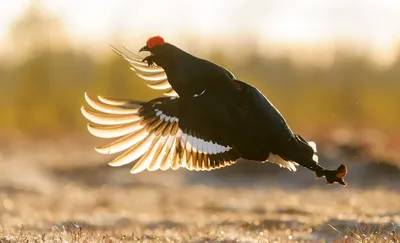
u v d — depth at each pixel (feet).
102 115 27.89
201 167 28.09
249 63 292.20
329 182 27.37
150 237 39.11
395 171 108.17
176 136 28.04
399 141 143.13
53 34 280.72
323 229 41.55
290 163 28.43
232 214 55.93
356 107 282.56
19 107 272.31
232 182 108.37
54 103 272.51
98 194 87.51
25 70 275.39
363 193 78.48
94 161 125.08
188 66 28.22
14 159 132.26
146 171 116.57
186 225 47.67
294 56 298.97
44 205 69.51
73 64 279.69
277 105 288.10
